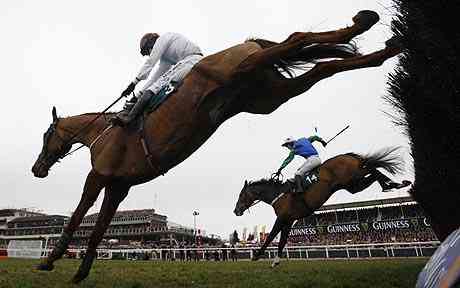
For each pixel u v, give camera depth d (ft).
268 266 30.66
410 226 108.47
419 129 12.30
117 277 17.98
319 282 15.88
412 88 11.82
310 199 29.73
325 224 121.60
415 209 109.70
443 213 14.73
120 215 237.86
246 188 33.68
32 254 64.23
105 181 13.38
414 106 11.91
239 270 23.99
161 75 13.93
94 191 13.47
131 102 13.80
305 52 11.71
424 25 10.21
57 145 16.52
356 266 28.60
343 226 118.73
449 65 9.75
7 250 69.21
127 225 232.53
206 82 12.10
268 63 11.35
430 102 10.92
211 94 12.03
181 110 12.32
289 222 31.07
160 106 12.76
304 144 30.86
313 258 64.64
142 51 15.29
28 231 240.12
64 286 13.55
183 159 13.26
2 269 21.43
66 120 16.48
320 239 119.85
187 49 13.71
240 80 11.75
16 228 244.22
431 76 10.41
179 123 12.32
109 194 14.17
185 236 218.18
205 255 71.26
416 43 10.78
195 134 12.51
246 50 11.89
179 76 12.85
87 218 190.39
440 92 10.17
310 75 11.46
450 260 4.60
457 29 9.49
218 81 11.88
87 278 16.93
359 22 10.69
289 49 11.06
